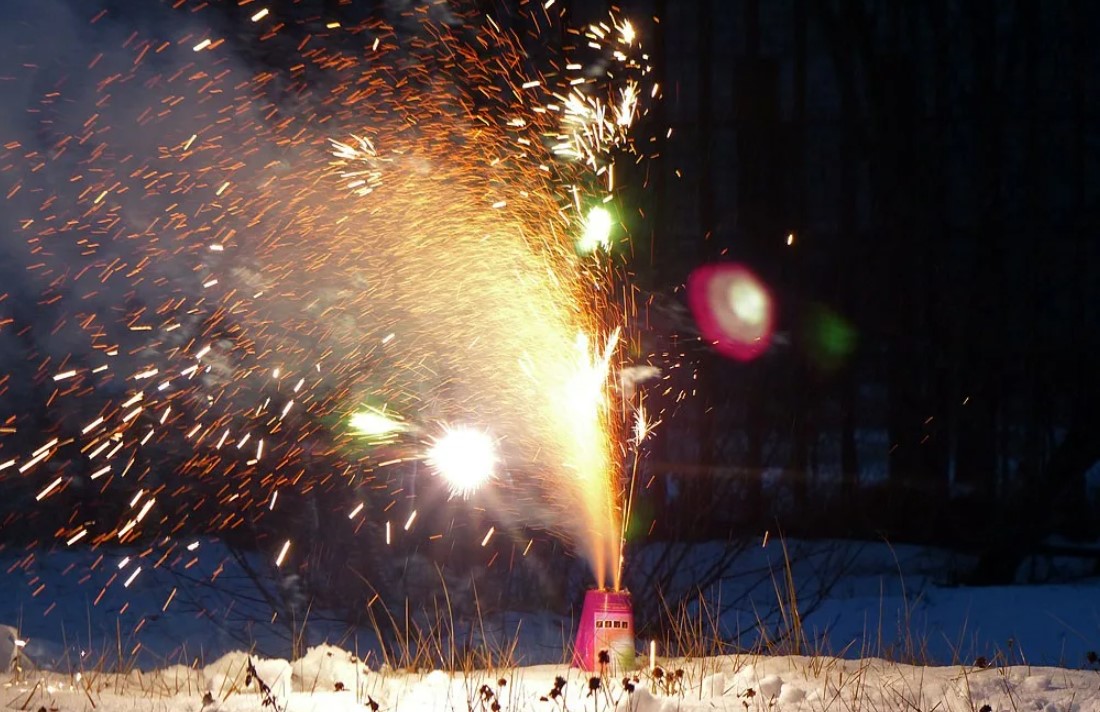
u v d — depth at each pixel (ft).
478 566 27.63
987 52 39.73
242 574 30.58
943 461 38.73
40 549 33.63
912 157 39.70
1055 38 39.52
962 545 37.76
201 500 30.71
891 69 39.99
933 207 39.52
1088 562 38.93
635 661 18.28
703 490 30.17
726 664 18.63
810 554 31.42
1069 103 39.45
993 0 39.68
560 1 33.71
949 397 39.06
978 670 17.71
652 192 38.01
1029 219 39.32
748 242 39.58
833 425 38.52
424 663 21.13
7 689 15.70
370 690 16.65
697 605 27.25
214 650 25.27
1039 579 37.47
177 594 29.53
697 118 39.65
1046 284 39.09
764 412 36.73
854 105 39.88
